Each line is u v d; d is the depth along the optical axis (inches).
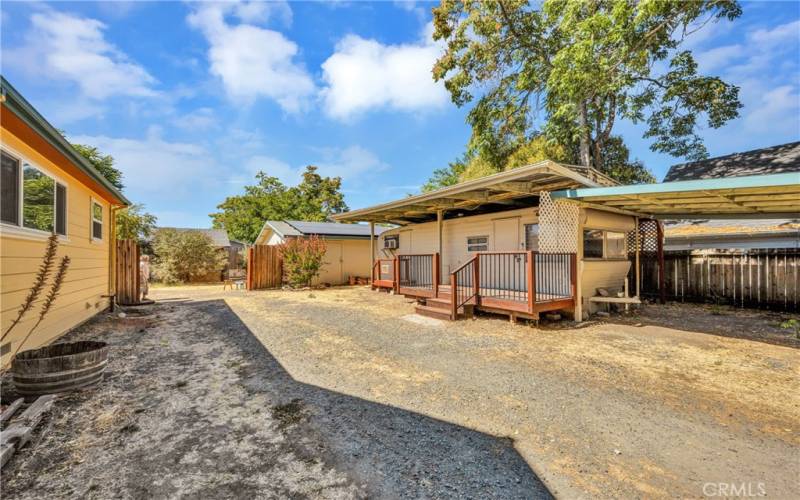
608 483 87.6
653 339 229.1
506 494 83.5
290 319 306.2
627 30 476.7
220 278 784.9
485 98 703.1
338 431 113.1
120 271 382.9
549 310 279.4
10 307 170.7
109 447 102.6
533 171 250.7
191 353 201.2
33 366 135.0
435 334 247.6
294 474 90.4
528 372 169.5
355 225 792.9
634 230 354.3
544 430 114.6
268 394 142.7
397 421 120.5
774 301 326.3
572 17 520.4
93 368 148.2
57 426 114.5
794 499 81.7
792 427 115.8
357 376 164.4
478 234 407.5
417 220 542.3
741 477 90.0
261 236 779.4
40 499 80.4
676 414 125.3
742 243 416.2
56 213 226.8
